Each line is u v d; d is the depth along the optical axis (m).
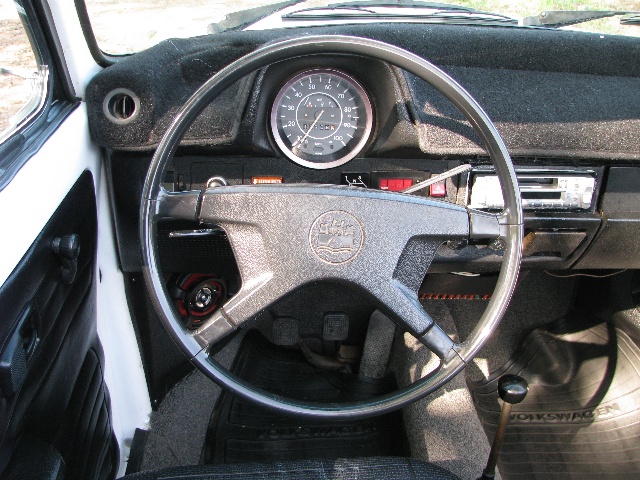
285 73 1.45
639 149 1.54
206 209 1.20
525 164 1.61
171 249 1.65
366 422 1.85
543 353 2.20
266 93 1.47
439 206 1.20
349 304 2.13
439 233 1.20
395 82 1.45
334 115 1.52
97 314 1.43
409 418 1.78
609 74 1.56
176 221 1.58
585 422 1.93
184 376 2.04
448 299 2.26
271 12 1.69
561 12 1.73
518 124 1.53
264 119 1.51
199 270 1.71
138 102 1.37
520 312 2.28
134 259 1.60
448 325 2.17
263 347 2.21
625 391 1.95
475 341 1.21
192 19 1.59
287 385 2.04
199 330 1.21
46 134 1.18
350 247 1.19
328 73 1.46
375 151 1.57
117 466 1.55
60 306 1.13
